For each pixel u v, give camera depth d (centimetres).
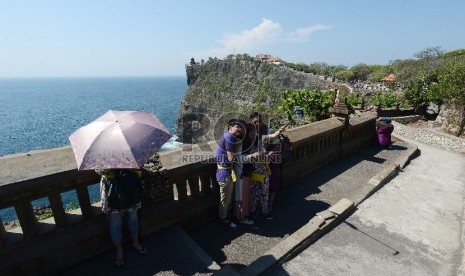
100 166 291
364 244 469
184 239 417
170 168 416
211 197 490
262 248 436
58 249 339
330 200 604
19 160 326
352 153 935
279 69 8712
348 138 898
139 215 379
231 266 391
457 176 834
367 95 3012
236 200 473
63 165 331
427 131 1400
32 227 322
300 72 8119
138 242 386
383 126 1014
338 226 516
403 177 783
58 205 336
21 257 315
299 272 396
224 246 436
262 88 8894
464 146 1169
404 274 406
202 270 364
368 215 562
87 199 358
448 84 1578
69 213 372
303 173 711
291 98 1211
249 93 9344
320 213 526
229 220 491
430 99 1950
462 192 714
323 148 789
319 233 482
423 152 1068
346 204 568
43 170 315
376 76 5122
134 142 310
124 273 353
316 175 734
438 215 585
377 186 683
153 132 336
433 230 526
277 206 567
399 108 2100
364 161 868
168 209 429
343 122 836
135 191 344
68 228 348
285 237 466
